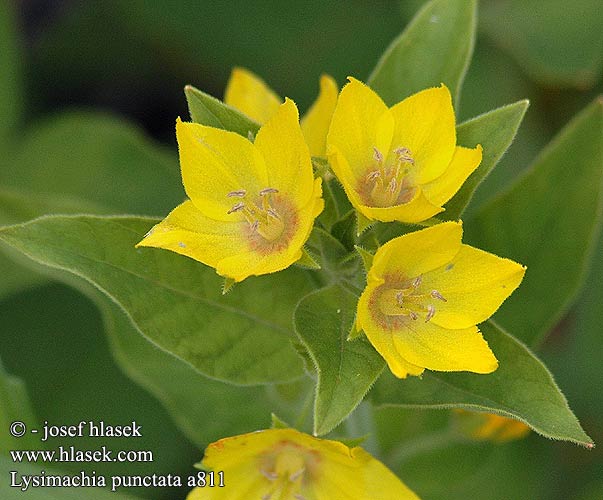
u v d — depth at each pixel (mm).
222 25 383
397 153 269
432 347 264
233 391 322
